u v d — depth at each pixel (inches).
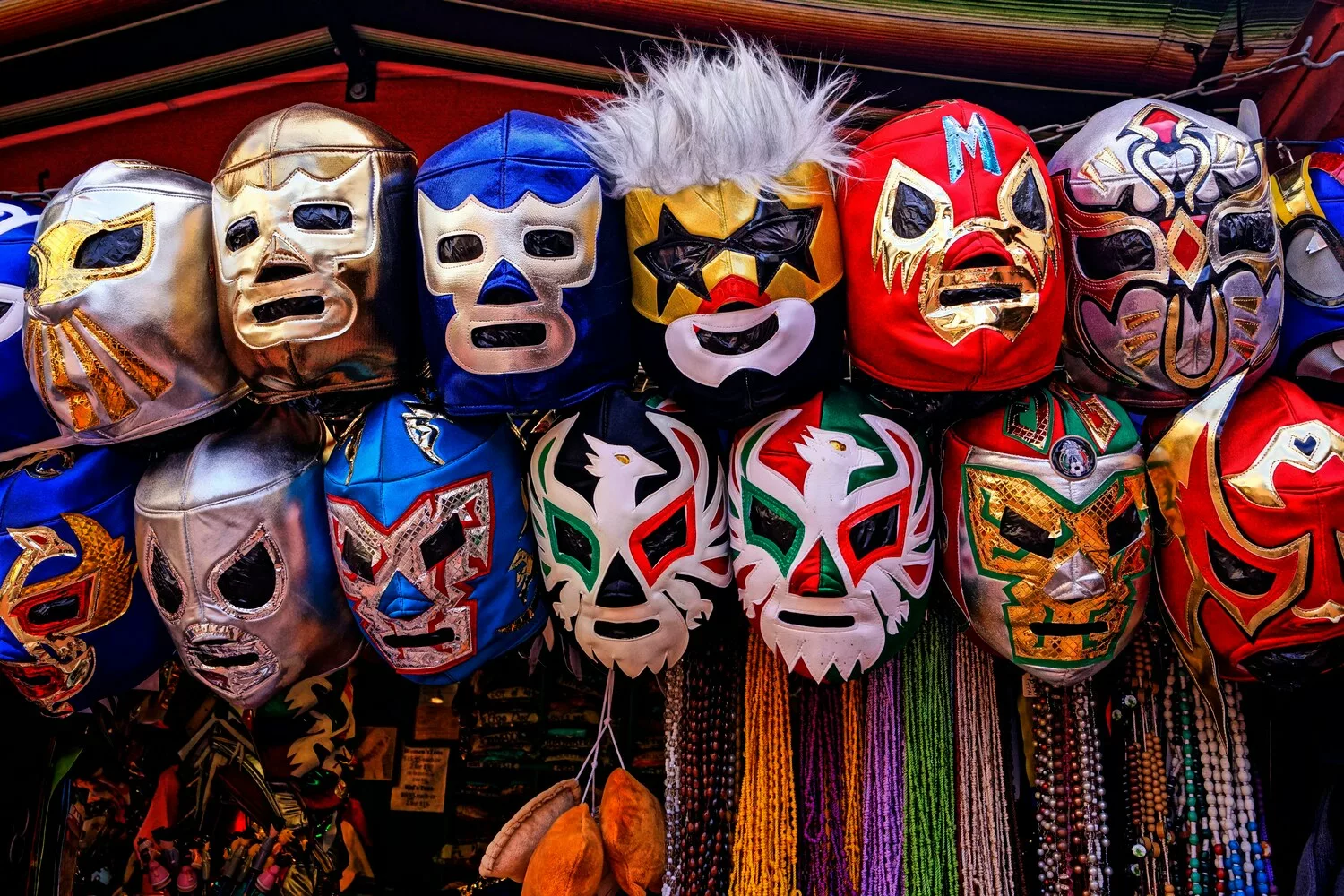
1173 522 45.0
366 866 65.5
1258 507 42.2
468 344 42.4
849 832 51.6
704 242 41.6
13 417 49.0
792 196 42.1
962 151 41.7
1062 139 62.9
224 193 44.6
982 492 44.6
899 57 61.1
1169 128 43.9
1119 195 43.1
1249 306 42.8
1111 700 53.6
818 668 45.0
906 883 51.1
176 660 63.6
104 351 44.0
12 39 61.2
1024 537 43.6
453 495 44.4
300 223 42.9
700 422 46.4
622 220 44.7
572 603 46.1
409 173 46.8
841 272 43.7
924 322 41.2
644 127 42.8
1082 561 43.2
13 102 64.9
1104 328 44.2
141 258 44.6
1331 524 41.5
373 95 65.8
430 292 42.7
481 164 42.6
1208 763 50.0
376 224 44.2
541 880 51.5
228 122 66.9
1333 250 45.8
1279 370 48.0
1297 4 55.7
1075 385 47.6
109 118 66.4
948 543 46.9
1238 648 44.6
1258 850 49.2
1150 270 42.6
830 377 44.9
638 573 44.8
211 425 48.9
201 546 45.3
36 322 44.2
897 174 42.1
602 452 44.6
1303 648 43.3
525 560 47.6
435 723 68.4
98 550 48.4
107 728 63.6
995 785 52.0
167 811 64.0
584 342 43.3
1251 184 42.9
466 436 45.7
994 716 52.7
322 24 61.9
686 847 52.0
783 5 59.7
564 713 65.7
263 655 47.1
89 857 63.5
